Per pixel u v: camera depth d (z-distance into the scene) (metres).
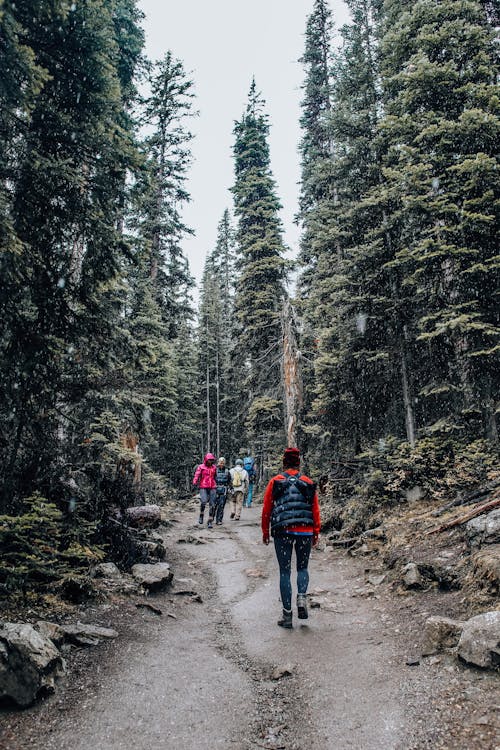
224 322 43.31
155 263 21.27
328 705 3.79
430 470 9.52
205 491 13.69
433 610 5.31
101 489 7.75
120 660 4.45
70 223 6.56
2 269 5.38
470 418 10.55
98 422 9.06
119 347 7.20
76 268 6.88
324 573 8.01
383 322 11.89
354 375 12.39
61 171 5.86
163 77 22.25
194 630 5.59
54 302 6.52
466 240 9.95
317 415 15.01
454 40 10.70
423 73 10.21
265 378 21.27
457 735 3.13
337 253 14.31
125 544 7.56
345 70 13.90
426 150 10.58
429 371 11.31
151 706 3.74
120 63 13.58
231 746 3.27
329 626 5.58
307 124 22.38
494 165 9.10
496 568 5.06
